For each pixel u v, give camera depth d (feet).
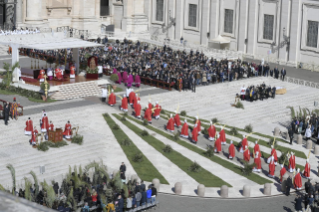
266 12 277.64
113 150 146.92
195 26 313.53
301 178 140.67
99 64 225.56
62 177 125.49
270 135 185.26
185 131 166.40
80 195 109.29
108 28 298.97
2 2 266.57
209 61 240.73
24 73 197.77
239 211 119.14
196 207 119.03
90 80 196.54
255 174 143.23
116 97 194.18
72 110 171.53
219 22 299.38
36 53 234.38
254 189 132.05
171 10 321.73
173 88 211.41
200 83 220.02
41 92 179.93
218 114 196.03
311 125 184.03
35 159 133.69
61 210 104.88
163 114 186.50
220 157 153.48
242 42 290.15
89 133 155.43
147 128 168.14
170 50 261.24
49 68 191.83
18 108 159.02
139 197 112.47
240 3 287.48
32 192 105.91
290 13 267.59
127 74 215.31
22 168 128.57
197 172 138.31
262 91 213.46
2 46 248.11
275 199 128.06
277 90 223.10
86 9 295.89
